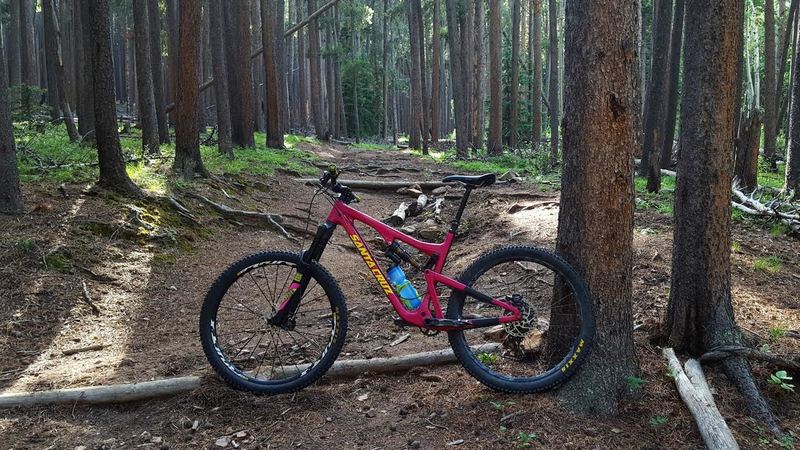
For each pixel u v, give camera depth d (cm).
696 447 342
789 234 912
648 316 513
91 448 343
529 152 2116
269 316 434
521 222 938
